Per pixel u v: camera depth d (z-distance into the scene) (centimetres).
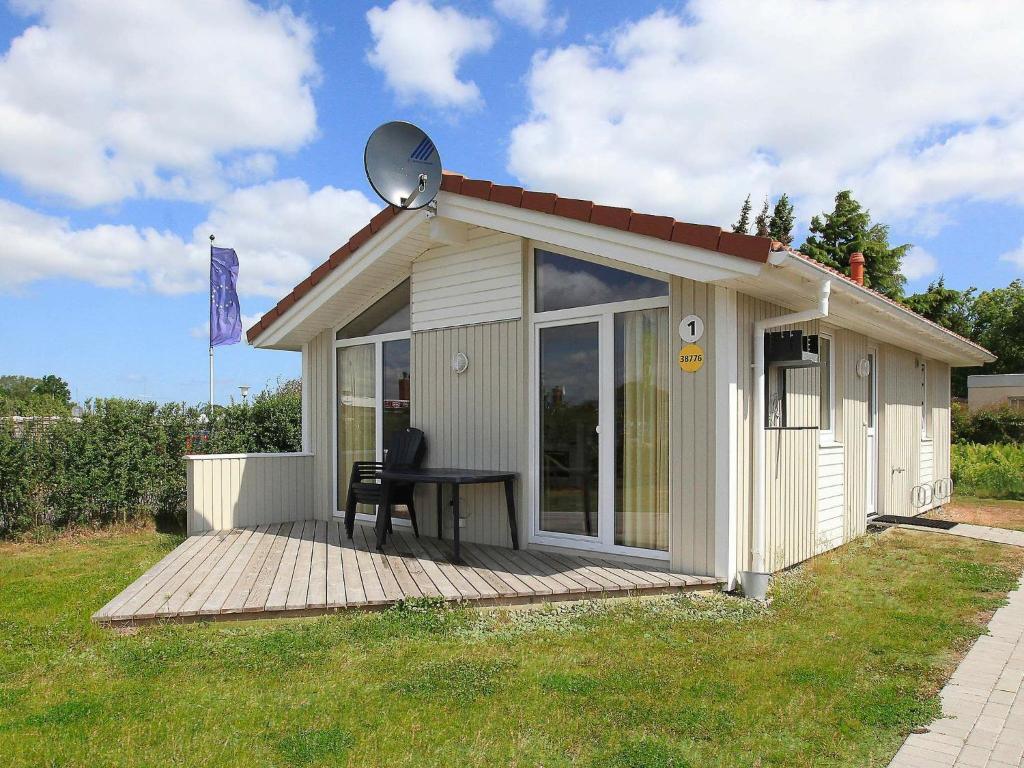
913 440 1075
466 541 742
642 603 527
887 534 862
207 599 498
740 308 562
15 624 473
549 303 684
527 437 688
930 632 467
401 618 481
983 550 767
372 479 840
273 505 902
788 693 360
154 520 959
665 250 531
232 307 1541
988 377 2792
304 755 289
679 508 576
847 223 2758
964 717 338
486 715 330
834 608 525
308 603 488
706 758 293
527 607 512
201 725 317
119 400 940
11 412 864
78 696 351
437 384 775
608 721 325
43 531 861
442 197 686
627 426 623
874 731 321
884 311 697
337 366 919
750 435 575
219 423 1061
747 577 541
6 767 278
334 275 816
